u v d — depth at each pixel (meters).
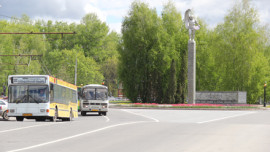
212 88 103.75
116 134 21.05
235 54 86.81
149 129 24.88
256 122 34.41
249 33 86.31
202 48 100.56
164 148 14.80
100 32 139.50
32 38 117.19
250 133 22.17
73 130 23.67
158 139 18.38
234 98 80.25
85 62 116.88
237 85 88.69
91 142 16.92
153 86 92.75
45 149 14.41
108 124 29.98
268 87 95.56
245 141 17.59
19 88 32.56
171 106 77.19
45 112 32.22
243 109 72.50
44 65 121.00
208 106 73.94
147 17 92.56
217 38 90.00
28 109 32.31
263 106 85.31
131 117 44.25
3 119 38.72
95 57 140.62
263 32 88.00
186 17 77.56
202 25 101.12
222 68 90.00
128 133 21.73
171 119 39.59
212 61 100.75
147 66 91.94
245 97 82.44
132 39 92.00
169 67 92.25
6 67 107.31
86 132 22.20
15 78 32.59
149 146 15.48
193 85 77.12
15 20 126.44
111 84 141.25
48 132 22.12
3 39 108.50
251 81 89.50
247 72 86.56
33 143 16.44
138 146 15.48
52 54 118.56
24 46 112.62
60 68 113.31
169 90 88.56
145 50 91.94
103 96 51.12
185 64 90.19
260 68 91.00
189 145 15.84
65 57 116.75
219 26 90.25
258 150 14.38
